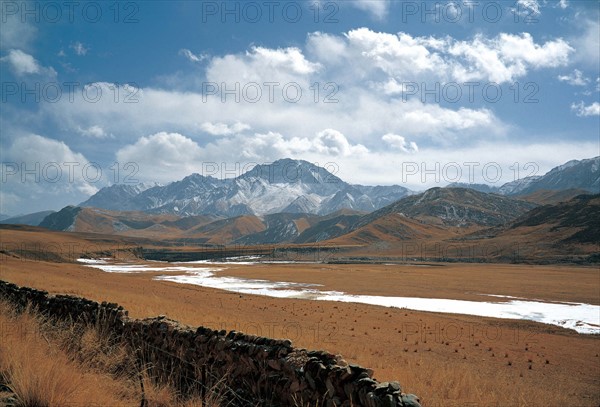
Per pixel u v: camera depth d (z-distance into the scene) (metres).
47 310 14.96
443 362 26.48
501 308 60.69
